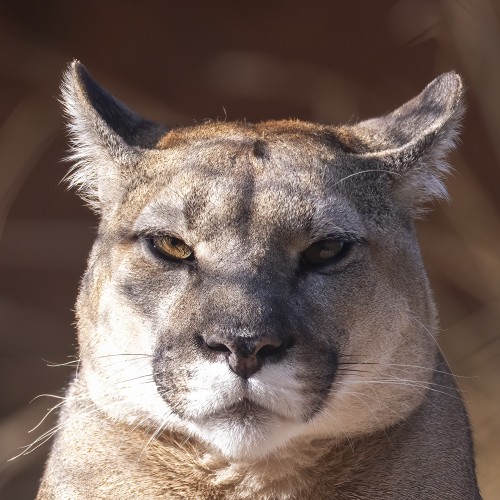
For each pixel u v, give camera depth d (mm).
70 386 13766
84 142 13398
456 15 23375
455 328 22500
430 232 24203
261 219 11883
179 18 27500
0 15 26672
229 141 12797
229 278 11516
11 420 22641
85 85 13484
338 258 12148
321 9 27375
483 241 23750
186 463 12328
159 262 12133
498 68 23172
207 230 11883
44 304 25969
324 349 11750
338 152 12914
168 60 27359
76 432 12891
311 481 12367
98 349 12570
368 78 27141
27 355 24969
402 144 13492
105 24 27312
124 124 13820
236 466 12156
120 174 13047
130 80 27188
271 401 11320
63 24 27156
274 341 11133
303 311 11703
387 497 12484
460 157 25312
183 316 11617
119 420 12484
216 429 11508
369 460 12484
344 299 12039
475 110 26250
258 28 27516
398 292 12578
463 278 23625
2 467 21781
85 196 13984
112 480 12516
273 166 12297
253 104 27141
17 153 24438
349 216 12227
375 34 27156
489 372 21750
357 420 12250
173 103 27172
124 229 12578
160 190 12438
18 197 26562
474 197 24141
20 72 26453
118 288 12312
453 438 13016
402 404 12469
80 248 26500
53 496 12883
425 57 26922
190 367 11430
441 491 12664
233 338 11078
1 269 26047
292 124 14000
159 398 11953
